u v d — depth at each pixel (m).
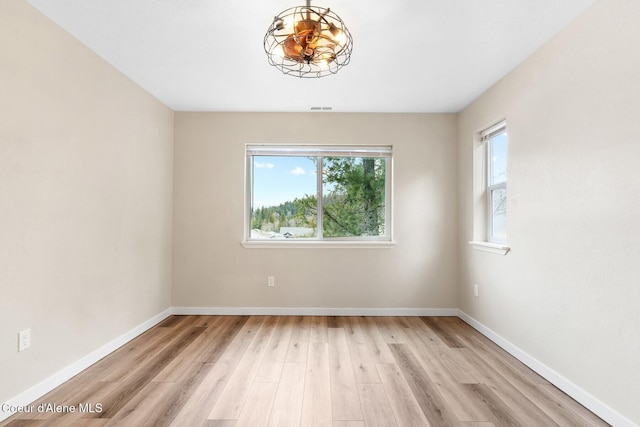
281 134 3.61
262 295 3.59
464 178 3.45
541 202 2.24
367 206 3.76
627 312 1.61
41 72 1.92
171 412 1.78
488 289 2.95
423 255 3.61
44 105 1.94
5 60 1.71
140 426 1.66
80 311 2.24
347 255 3.61
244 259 3.59
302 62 2.01
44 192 1.95
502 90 2.72
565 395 1.98
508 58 2.41
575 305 1.94
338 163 3.75
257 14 1.92
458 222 3.61
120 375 2.19
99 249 2.43
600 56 1.76
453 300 3.61
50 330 2.00
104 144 2.48
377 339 2.88
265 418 1.73
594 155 1.80
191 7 1.85
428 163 3.62
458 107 3.45
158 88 2.99
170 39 2.19
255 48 2.30
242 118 3.61
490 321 2.91
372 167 3.76
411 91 3.03
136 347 2.67
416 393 1.99
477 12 1.88
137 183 2.92
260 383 2.10
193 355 2.52
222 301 3.59
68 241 2.13
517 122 2.51
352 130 3.62
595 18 1.79
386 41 2.18
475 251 3.20
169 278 3.54
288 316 3.55
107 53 2.38
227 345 2.72
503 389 2.04
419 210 3.62
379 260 3.61
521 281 2.46
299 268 3.60
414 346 2.73
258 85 2.91
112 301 2.59
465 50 2.30
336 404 1.86
